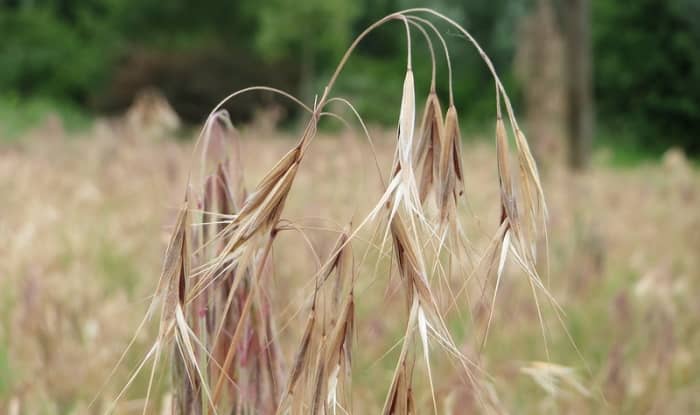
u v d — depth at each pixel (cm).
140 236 504
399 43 3888
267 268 171
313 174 593
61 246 464
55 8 4122
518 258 132
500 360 334
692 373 342
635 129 3189
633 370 317
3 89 3475
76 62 3550
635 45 3180
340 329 136
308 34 2911
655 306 381
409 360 132
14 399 262
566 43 1473
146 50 2873
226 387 166
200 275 157
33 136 1055
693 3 3050
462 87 3550
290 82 2875
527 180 135
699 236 646
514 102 3381
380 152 701
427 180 140
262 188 136
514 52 3566
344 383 137
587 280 477
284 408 140
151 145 876
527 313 371
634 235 656
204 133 163
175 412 159
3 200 614
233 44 3484
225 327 164
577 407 282
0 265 388
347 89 3128
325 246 313
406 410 130
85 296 346
